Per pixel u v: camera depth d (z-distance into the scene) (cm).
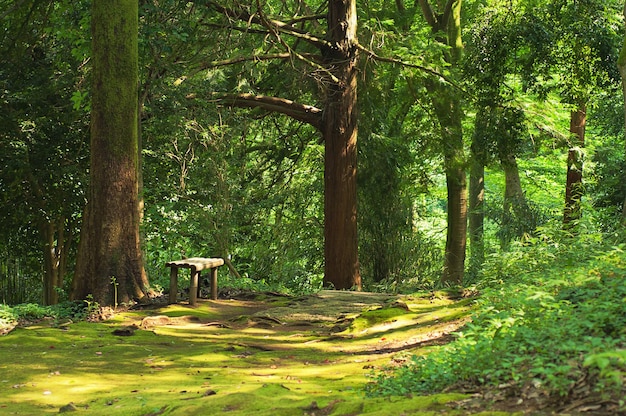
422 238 2516
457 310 1026
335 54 2064
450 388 535
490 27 2317
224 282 1919
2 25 1744
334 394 598
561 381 436
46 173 1781
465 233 2569
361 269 2386
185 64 1825
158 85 1752
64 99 1773
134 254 1306
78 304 1263
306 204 2644
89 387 716
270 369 793
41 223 1938
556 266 958
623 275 704
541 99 2430
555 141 2448
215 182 2073
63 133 1802
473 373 543
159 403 603
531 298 640
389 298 1433
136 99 1317
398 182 2450
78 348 944
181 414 550
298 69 2217
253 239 2631
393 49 2306
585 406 404
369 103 2370
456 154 2483
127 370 809
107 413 575
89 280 1278
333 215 2078
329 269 2084
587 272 793
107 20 1288
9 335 1017
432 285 2173
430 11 2653
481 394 485
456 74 2331
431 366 583
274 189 2614
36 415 602
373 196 2375
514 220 2719
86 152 1856
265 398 576
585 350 487
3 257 2038
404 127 2728
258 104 2095
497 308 790
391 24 2341
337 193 2075
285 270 2561
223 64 1969
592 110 2788
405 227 2458
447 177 2595
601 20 2298
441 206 4272
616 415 382
